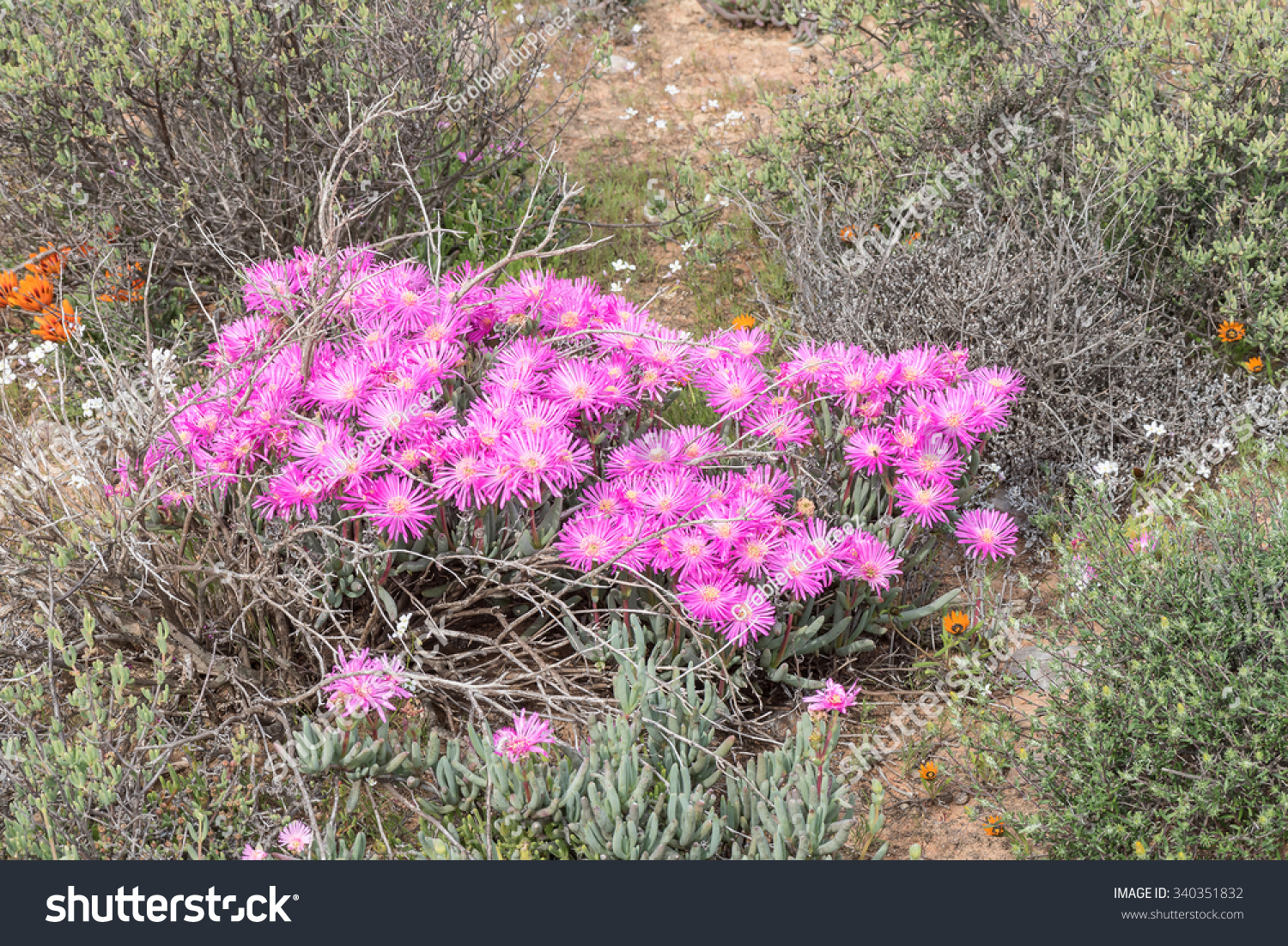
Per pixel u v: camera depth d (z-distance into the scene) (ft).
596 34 25.85
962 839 9.44
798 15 21.70
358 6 14.48
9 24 13.37
